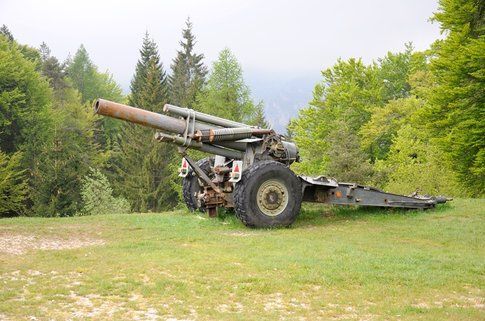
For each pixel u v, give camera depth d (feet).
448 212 44.45
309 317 19.25
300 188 40.57
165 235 35.68
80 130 151.23
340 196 43.24
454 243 34.19
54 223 41.42
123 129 155.94
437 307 20.83
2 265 25.98
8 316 18.34
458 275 25.61
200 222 41.50
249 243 32.58
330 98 119.75
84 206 103.91
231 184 42.52
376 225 40.37
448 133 71.15
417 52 108.27
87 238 35.32
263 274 24.72
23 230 37.50
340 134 83.15
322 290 22.71
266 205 39.45
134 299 20.71
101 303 20.12
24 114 126.82
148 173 133.69
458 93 66.08
